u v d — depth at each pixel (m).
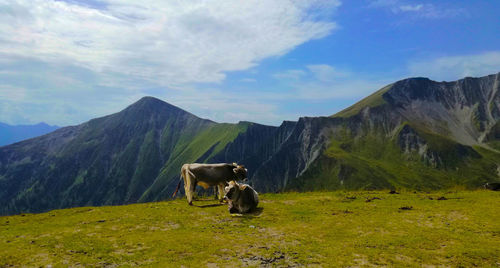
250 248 6.04
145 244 6.26
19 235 6.98
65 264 5.26
